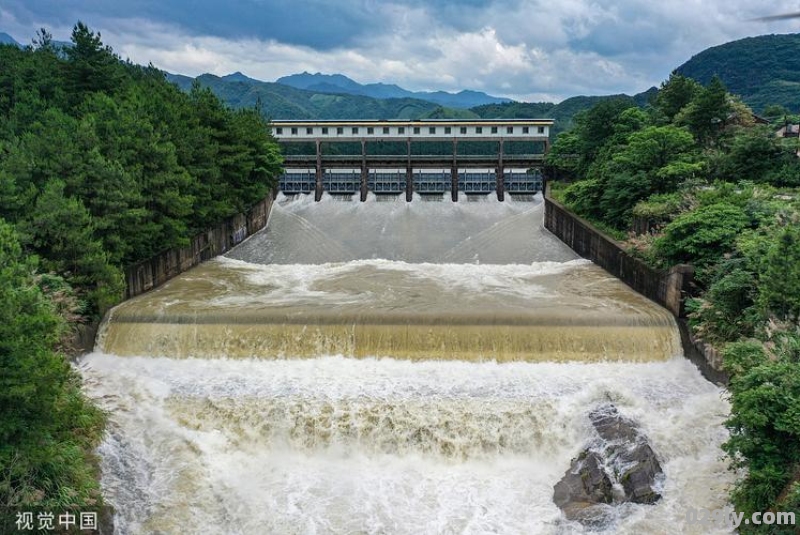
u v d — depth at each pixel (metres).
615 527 24.11
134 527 24.44
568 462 28.80
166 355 36.28
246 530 24.47
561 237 66.62
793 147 53.84
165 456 28.11
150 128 46.41
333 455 29.33
